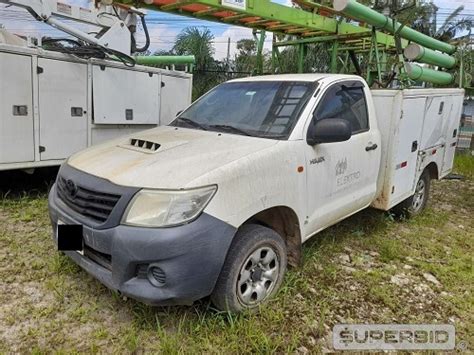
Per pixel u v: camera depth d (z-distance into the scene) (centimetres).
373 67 706
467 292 372
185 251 251
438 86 862
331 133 333
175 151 308
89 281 338
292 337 284
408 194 525
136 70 648
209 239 259
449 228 557
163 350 262
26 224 457
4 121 502
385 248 445
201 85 1664
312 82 386
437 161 598
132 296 258
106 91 610
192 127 386
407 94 464
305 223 348
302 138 339
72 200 296
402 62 664
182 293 255
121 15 667
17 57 502
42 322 288
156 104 694
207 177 267
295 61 998
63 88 557
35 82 525
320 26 662
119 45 625
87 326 286
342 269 398
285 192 319
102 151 336
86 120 593
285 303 323
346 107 405
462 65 804
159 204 257
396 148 465
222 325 286
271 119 357
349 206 409
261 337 275
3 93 496
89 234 274
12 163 518
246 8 548
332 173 372
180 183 262
